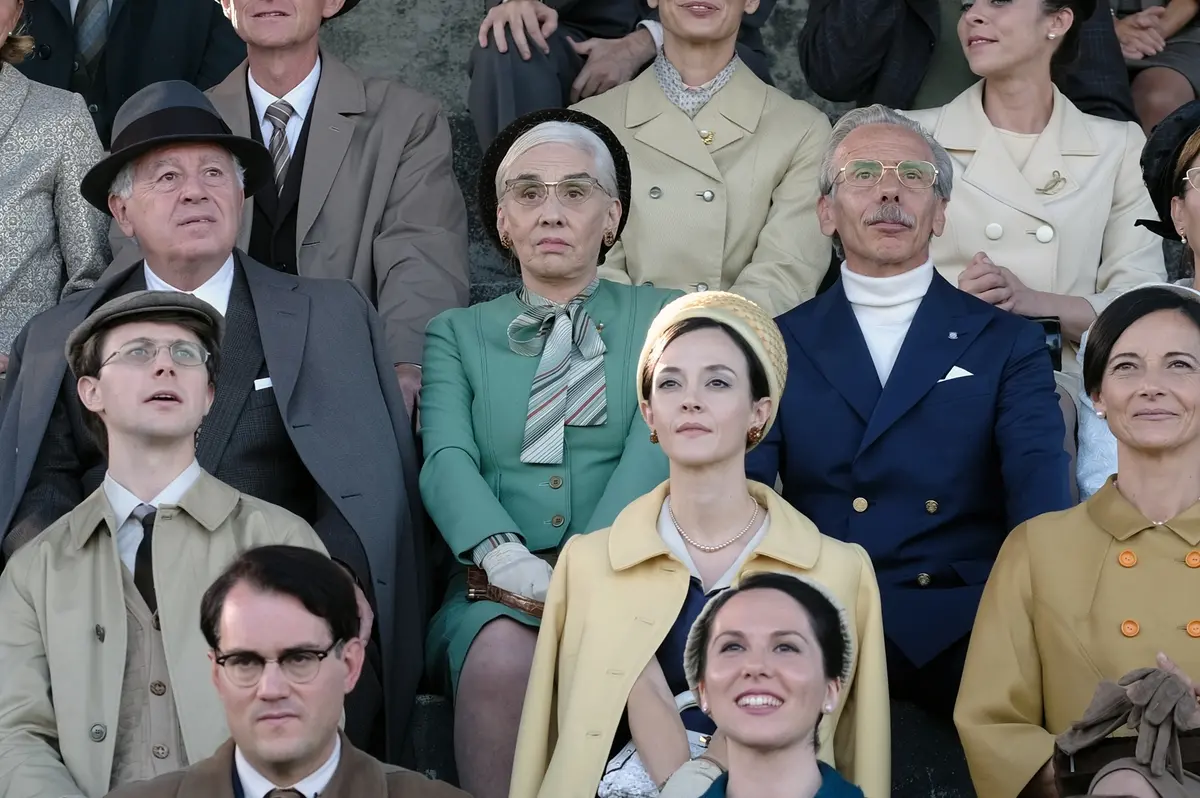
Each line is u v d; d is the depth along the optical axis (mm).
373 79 21312
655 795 13930
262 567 12289
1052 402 17125
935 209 18062
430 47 26062
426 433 17328
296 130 20859
